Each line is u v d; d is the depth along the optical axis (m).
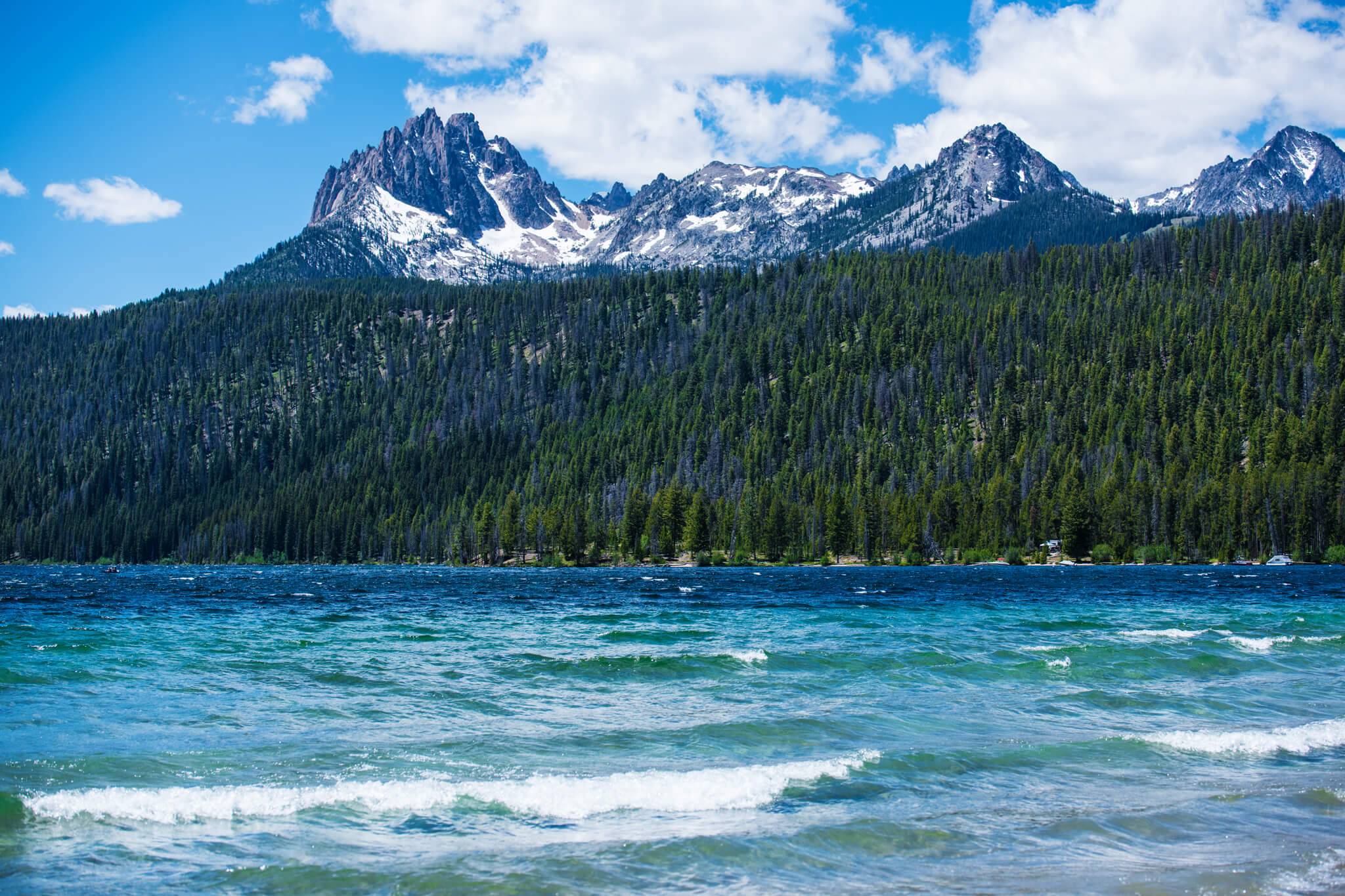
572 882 15.36
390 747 23.98
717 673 35.06
